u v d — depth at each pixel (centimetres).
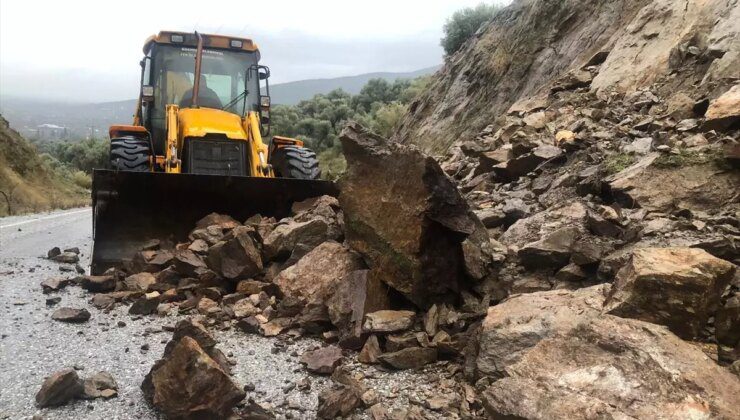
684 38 855
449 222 402
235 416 293
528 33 1438
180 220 624
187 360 292
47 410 303
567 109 897
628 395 238
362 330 388
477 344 338
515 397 251
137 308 471
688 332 294
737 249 377
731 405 227
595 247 406
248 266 512
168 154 716
